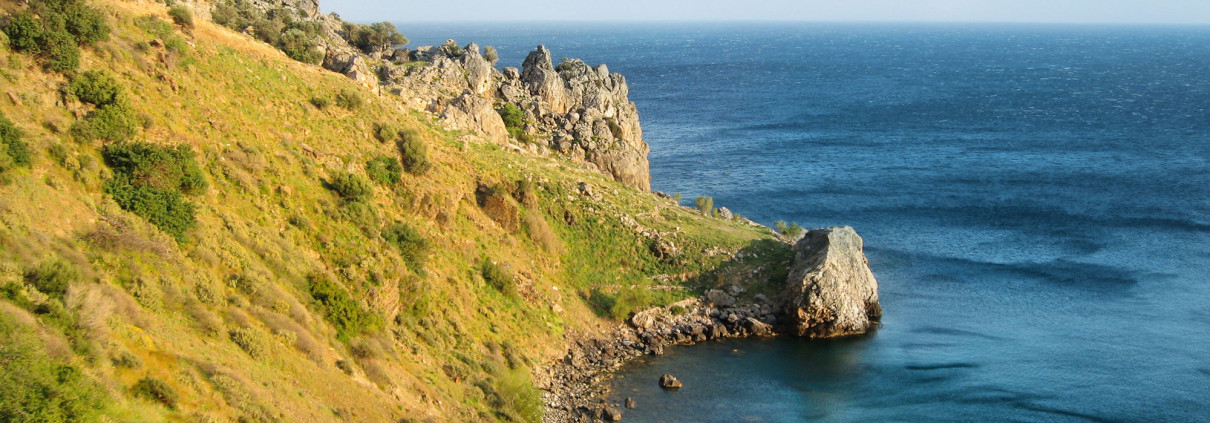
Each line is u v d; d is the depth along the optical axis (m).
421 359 51.50
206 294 42.34
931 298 80.81
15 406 28.77
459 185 70.00
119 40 56.59
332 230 55.88
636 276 72.81
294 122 63.78
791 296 70.25
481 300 61.47
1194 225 107.12
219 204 51.09
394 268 55.84
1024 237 102.00
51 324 33.12
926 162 149.38
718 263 75.25
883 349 67.75
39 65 49.66
